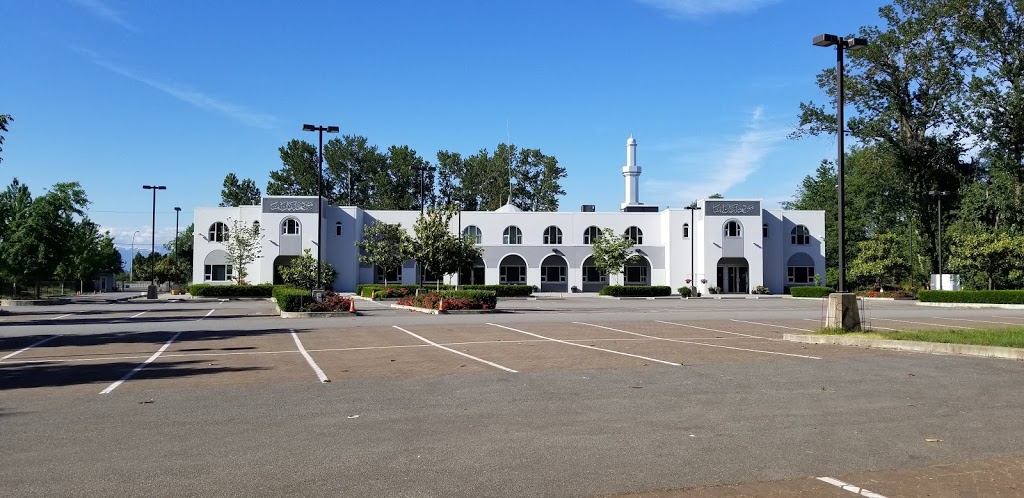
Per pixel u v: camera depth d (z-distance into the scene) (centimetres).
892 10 5291
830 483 573
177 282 8012
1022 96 4538
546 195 10044
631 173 7456
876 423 789
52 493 547
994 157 5097
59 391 1039
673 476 591
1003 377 1115
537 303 4484
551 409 877
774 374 1167
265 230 6141
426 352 1543
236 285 5269
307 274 4847
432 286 6103
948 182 5884
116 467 620
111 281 9262
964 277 5044
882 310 3506
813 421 800
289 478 586
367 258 5872
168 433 753
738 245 6375
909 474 596
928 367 1237
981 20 4734
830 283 6938
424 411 869
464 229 6694
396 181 9688
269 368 1289
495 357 1439
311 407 899
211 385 1088
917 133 5519
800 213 6706
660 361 1352
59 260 4575
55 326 2448
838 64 1869
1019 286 4825
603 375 1166
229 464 629
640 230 6750
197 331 2166
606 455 657
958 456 651
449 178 10169
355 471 607
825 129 5591
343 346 1686
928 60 5197
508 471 606
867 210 7788
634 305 4159
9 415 855
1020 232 4988
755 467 617
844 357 1405
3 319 2920
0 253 4356
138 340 1880
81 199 4594
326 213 6331
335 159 9206
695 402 919
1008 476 589
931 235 5944
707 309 3575
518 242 6712
